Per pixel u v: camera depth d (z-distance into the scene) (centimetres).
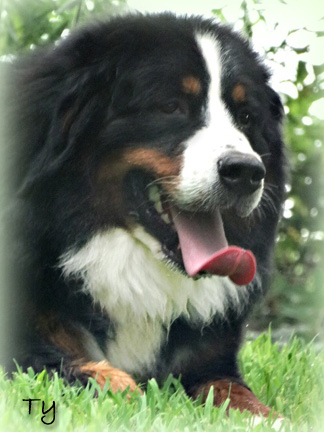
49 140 545
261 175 518
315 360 654
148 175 551
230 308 585
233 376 577
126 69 555
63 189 546
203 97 556
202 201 524
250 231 584
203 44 563
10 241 546
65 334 551
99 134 554
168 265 545
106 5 850
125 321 570
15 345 532
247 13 885
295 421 475
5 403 435
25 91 567
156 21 571
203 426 432
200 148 530
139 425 415
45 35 933
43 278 546
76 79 550
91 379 482
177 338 579
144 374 581
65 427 396
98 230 554
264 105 595
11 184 555
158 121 547
